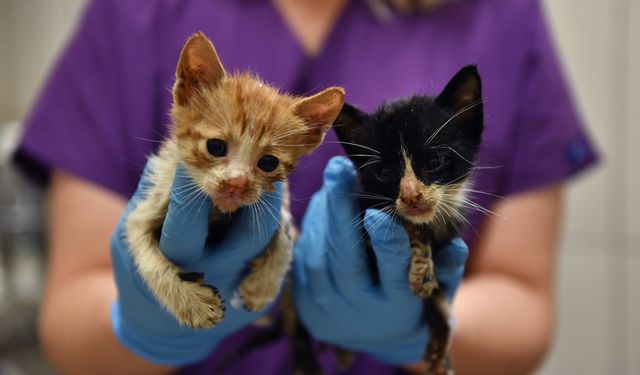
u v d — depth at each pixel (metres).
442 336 0.42
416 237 0.39
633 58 0.92
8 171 0.93
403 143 0.38
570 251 0.97
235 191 0.35
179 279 0.37
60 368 0.56
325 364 0.57
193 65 0.37
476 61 0.62
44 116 0.62
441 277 0.40
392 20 0.65
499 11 0.65
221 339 0.49
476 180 0.45
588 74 0.94
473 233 0.50
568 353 0.97
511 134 0.62
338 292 0.43
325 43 0.63
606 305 0.96
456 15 0.65
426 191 0.37
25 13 1.15
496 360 0.54
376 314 0.43
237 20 0.63
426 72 0.61
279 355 0.59
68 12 1.12
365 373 0.58
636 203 0.94
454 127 0.38
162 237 0.38
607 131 0.94
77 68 0.63
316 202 0.45
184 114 0.37
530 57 0.64
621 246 0.95
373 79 0.61
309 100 0.37
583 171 0.65
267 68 0.61
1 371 0.87
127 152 0.61
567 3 0.94
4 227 0.95
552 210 0.63
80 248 0.59
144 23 0.62
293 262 0.44
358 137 0.39
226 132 0.36
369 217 0.38
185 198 0.37
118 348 0.53
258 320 0.47
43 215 0.97
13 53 1.17
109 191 0.61
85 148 0.61
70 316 0.55
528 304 0.58
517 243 0.60
